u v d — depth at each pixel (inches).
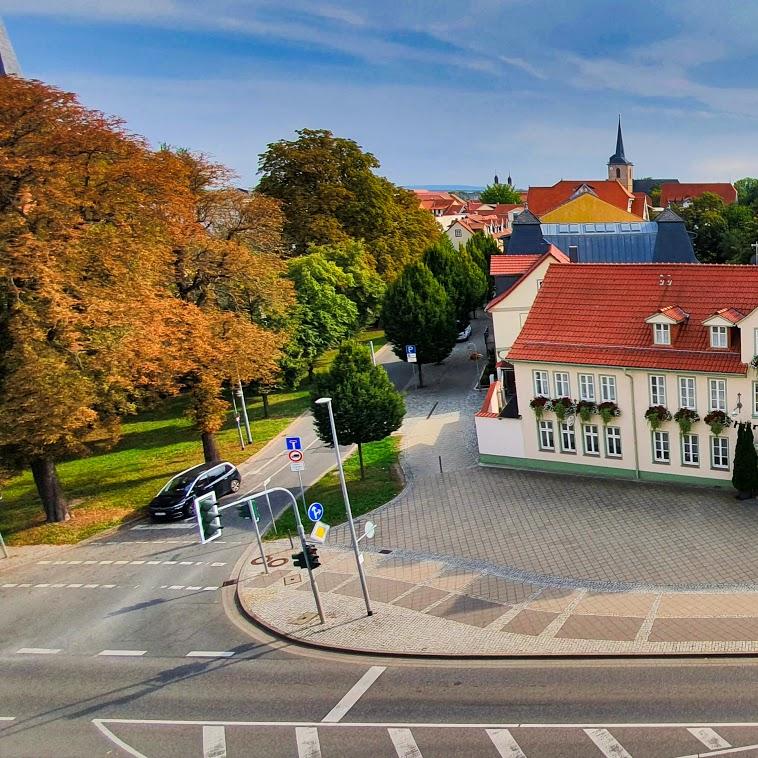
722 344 1284.4
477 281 2938.0
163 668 911.7
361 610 1016.9
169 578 1181.1
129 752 741.3
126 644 981.2
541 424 1502.2
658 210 5457.7
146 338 1370.6
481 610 987.9
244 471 1706.4
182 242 1606.8
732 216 4170.8
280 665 898.1
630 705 746.2
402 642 920.9
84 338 1316.4
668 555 1093.8
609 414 1395.2
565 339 1456.7
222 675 884.0
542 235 2341.3
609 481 1422.2
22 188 1259.8
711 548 1100.5
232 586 1134.4
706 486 1337.4
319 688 836.6
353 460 1702.8
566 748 684.7
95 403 1375.5
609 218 3277.6
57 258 1295.5
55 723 807.7
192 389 1596.9
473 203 7475.4
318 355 2256.4
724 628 879.7
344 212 3088.1
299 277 2266.2
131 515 1472.7
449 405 2080.5
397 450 1744.6
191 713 804.6
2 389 1268.5
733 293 1333.7
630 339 1389.0
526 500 1368.1
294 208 2987.2
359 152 3166.8
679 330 1344.7
